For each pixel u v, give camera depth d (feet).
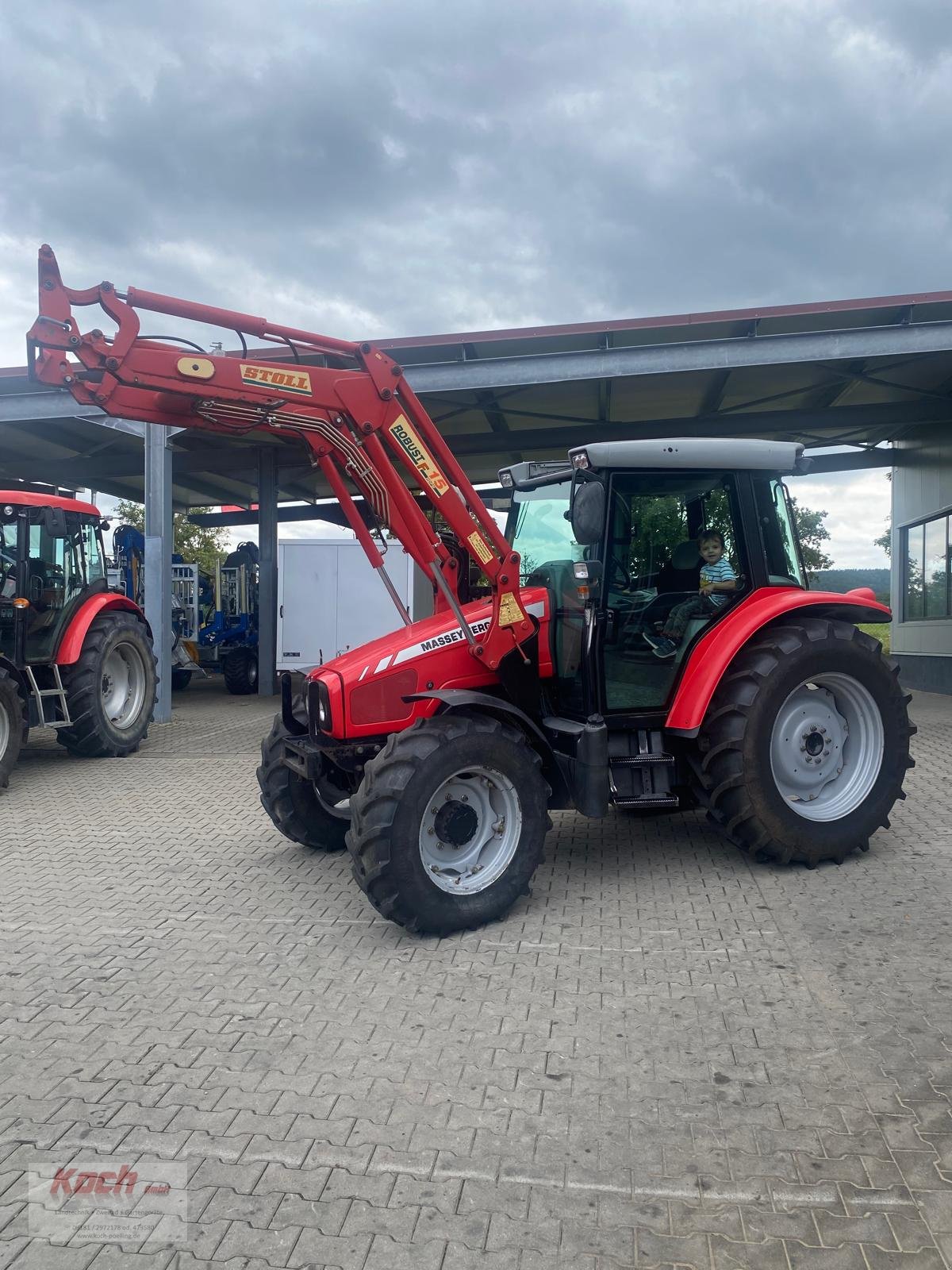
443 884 14.26
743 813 16.46
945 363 38.55
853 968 12.57
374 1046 10.75
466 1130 9.01
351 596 48.47
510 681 16.30
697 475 17.24
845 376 38.99
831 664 16.96
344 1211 7.88
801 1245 7.32
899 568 55.88
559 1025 11.16
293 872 17.97
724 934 13.93
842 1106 9.22
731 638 16.52
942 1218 7.59
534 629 16.48
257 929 14.76
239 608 61.00
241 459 53.67
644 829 20.42
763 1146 8.61
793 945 13.42
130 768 30.01
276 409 15.01
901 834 19.35
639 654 16.67
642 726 16.53
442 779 14.05
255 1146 8.82
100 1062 10.52
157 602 41.32
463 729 14.32
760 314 33.01
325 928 14.79
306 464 55.06
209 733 38.47
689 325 33.76
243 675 57.93
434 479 15.72
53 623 30.04
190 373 14.34
